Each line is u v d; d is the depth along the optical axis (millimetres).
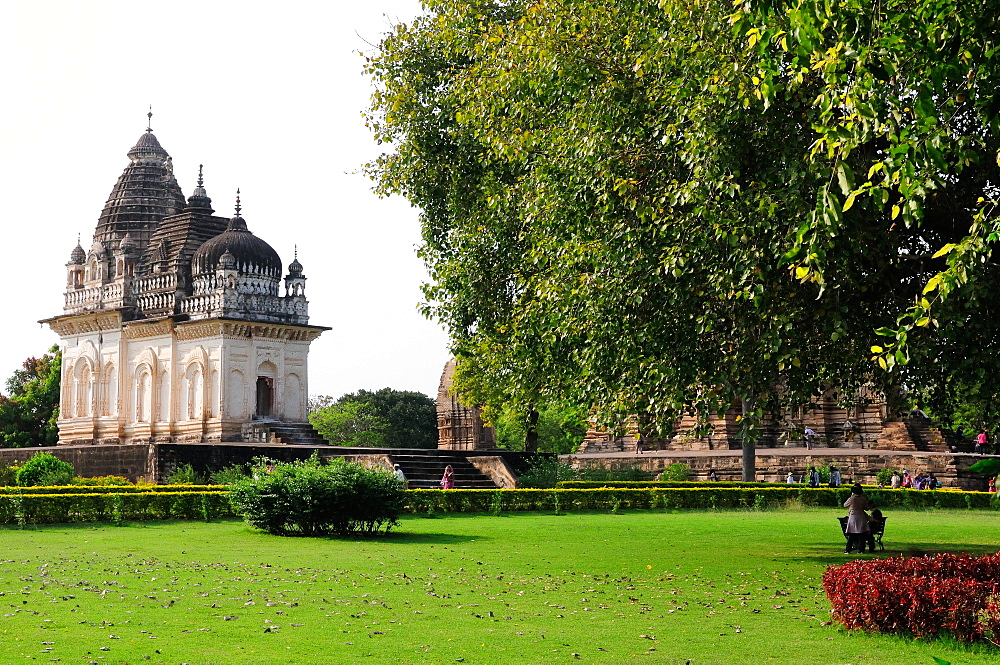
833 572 13367
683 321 16500
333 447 41781
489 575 17906
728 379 16250
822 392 17859
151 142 57844
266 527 25484
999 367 14852
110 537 24156
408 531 26797
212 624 12734
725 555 21391
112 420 50281
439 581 17016
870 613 12508
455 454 43344
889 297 16281
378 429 86062
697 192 15383
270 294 47562
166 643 11547
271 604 14266
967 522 31266
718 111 15242
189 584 16062
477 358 26719
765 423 54125
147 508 29328
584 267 18031
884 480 45969
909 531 27781
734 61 14969
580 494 35594
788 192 14602
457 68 27984
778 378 17109
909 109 11789
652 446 56031
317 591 15617
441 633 12461
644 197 16688
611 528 28047
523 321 21531
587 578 17688
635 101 17109
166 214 56031
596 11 18125
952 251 11500
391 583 16641
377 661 10875
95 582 16078
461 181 27156
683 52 15906
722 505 37406
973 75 11258
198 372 46781
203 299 47062
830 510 36438
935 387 17828
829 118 11672
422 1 27281
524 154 20547
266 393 47812
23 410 68938
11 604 13891
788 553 21828
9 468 38469
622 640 12188
